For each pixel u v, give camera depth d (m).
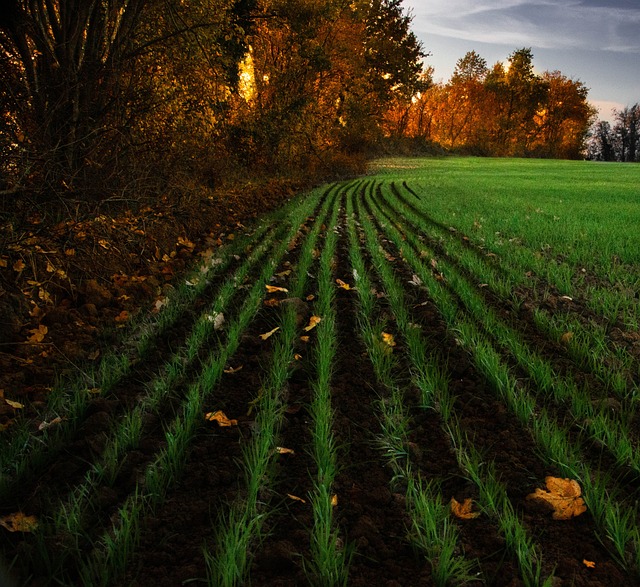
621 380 3.11
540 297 5.19
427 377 3.22
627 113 105.88
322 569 1.71
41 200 5.53
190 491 2.24
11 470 2.37
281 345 3.86
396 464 2.40
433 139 83.00
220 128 12.91
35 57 7.21
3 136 5.19
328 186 23.81
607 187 23.05
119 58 8.38
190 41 9.90
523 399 2.86
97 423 2.72
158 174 8.35
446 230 9.74
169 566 1.81
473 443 2.59
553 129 88.75
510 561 1.82
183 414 2.88
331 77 24.67
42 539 1.84
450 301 4.86
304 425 2.82
